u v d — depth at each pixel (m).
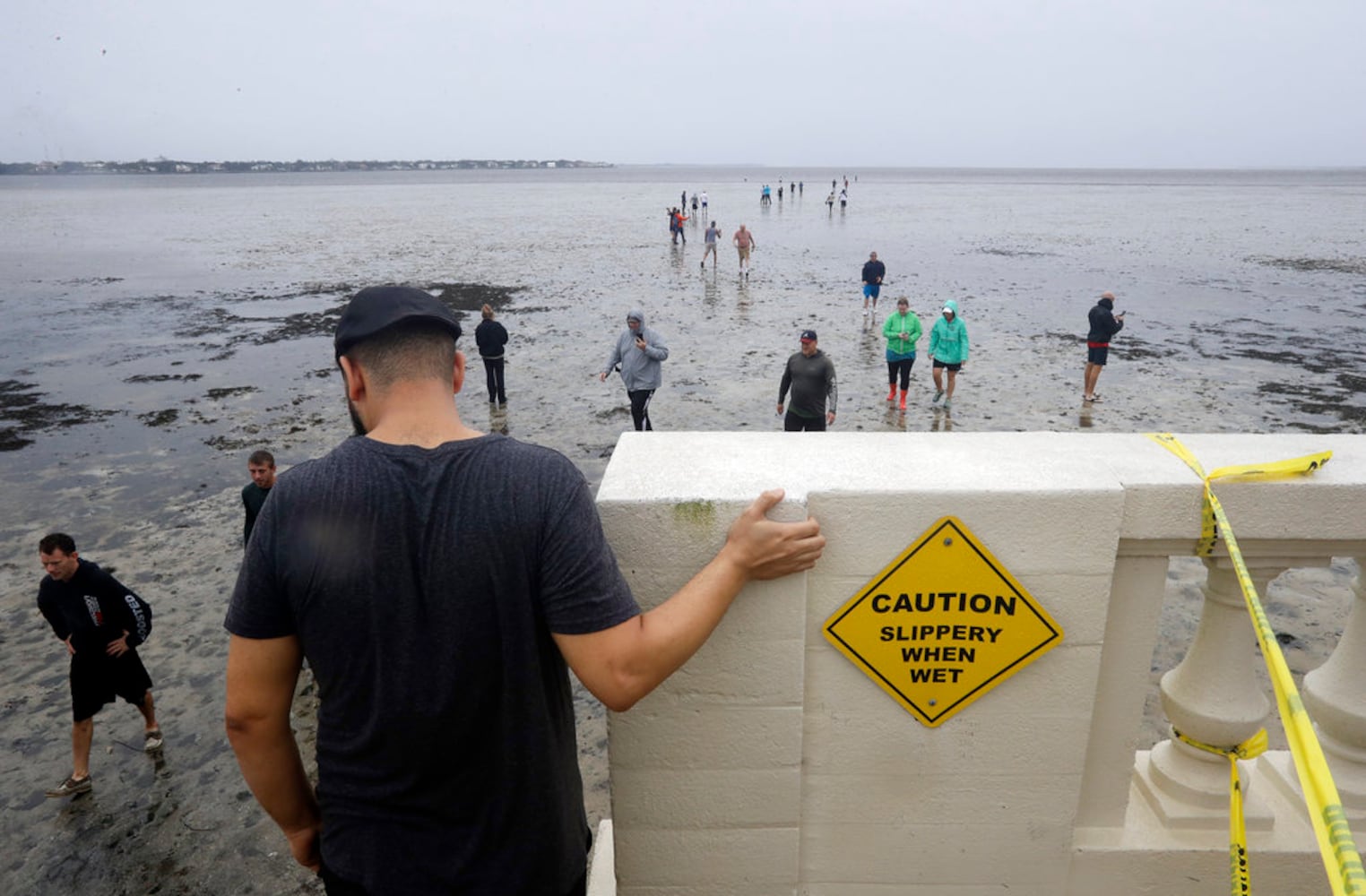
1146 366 16.20
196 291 28.36
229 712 1.50
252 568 1.42
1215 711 2.25
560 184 180.50
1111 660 2.14
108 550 8.80
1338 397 13.81
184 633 7.12
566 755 1.59
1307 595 6.98
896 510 1.87
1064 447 2.12
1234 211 72.94
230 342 19.97
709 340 19.02
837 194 103.62
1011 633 1.98
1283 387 14.50
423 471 1.39
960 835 2.20
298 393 15.21
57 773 5.50
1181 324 20.67
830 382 9.84
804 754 2.12
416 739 1.42
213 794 5.26
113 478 11.04
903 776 2.14
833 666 2.03
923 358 17.38
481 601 1.38
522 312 23.12
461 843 1.49
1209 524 1.94
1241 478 1.94
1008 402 13.73
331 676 1.42
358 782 1.47
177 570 8.30
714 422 12.88
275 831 4.96
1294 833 2.35
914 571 1.92
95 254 42.16
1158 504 1.93
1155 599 2.08
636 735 2.06
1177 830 2.31
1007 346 18.30
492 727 1.45
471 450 1.42
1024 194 117.75
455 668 1.39
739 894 2.21
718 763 2.08
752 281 28.70
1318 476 1.96
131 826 5.00
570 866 1.61
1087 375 13.62
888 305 23.81
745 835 2.15
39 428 13.29
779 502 1.78
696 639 1.61
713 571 1.71
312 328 21.59
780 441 2.18
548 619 1.44
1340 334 19.34
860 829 2.20
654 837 2.17
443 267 33.56
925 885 2.26
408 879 1.48
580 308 23.56
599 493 1.85
